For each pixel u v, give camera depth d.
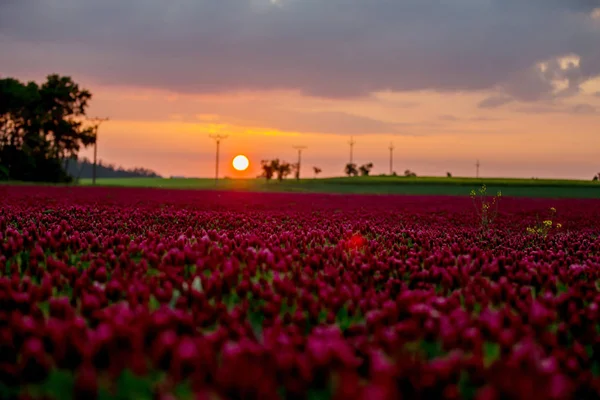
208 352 5.48
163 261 9.77
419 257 11.48
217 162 118.12
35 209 21.31
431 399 5.09
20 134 112.88
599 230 22.41
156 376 5.70
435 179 152.38
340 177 182.50
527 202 48.97
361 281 9.20
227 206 32.12
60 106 113.69
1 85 108.00
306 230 16.83
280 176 164.88
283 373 5.33
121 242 11.90
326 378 5.43
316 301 7.95
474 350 5.82
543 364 5.51
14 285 7.94
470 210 34.06
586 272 10.06
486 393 4.69
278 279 8.38
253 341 6.34
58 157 115.56
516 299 8.01
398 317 7.23
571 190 106.44
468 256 10.91
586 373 5.76
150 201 34.25
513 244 14.84
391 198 51.66
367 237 15.80
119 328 5.74
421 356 6.00
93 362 5.51
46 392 5.40
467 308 7.73
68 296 8.29
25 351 5.50
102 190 53.19
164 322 6.20
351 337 6.72
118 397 5.38
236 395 4.96
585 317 7.29
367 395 4.42
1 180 103.50
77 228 14.93
